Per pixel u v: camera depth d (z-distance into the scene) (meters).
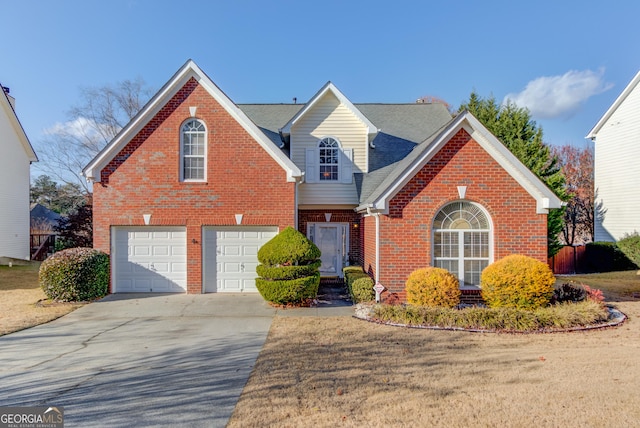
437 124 18.81
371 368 6.55
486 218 11.88
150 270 13.91
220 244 14.02
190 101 13.74
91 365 6.92
